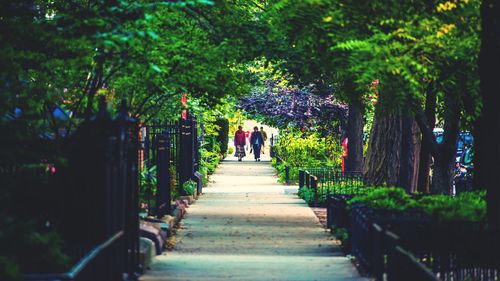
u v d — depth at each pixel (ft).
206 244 101.24
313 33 103.50
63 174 63.41
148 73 94.02
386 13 98.78
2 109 65.05
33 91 75.87
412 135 131.54
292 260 85.92
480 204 84.58
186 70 101.86
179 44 98.78
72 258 61.36
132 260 71.97
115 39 78.84
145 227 91.04
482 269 71.61
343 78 113.39
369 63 93.20
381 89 100.89
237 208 148.25
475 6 97.30
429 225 72.69
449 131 119.03
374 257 72.18
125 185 69.05
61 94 91.61
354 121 190.90
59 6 100.63
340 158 235.20
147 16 81.97
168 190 114.93
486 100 78.28
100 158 62.39
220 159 313.94
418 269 48.70
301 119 239.30
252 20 125.39
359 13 99.45
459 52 96.78
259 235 110.93
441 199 87.76
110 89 107.04
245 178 236.22
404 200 88.99
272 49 117.39
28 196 64.28
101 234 62.13
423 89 107.76
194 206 151.33
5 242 51.47
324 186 164.45
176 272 77.00
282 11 104.58
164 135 115.96
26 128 66.03
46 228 63.82
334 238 107.86
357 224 83.51
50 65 80.89
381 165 142.51
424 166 123.75
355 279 73.51
